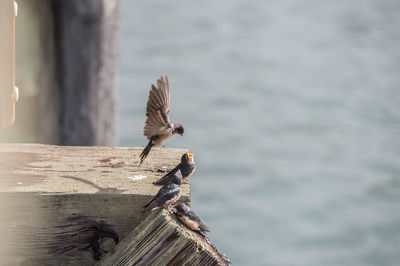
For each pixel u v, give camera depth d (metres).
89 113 7.81
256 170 27.14
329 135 31.84
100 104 7.87
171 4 63.81
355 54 47.62
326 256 20.83
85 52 7.67
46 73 7.75
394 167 27.91
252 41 51.16
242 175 26.70
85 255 3.39
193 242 3.13
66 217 3.37
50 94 7.77
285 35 53.62
